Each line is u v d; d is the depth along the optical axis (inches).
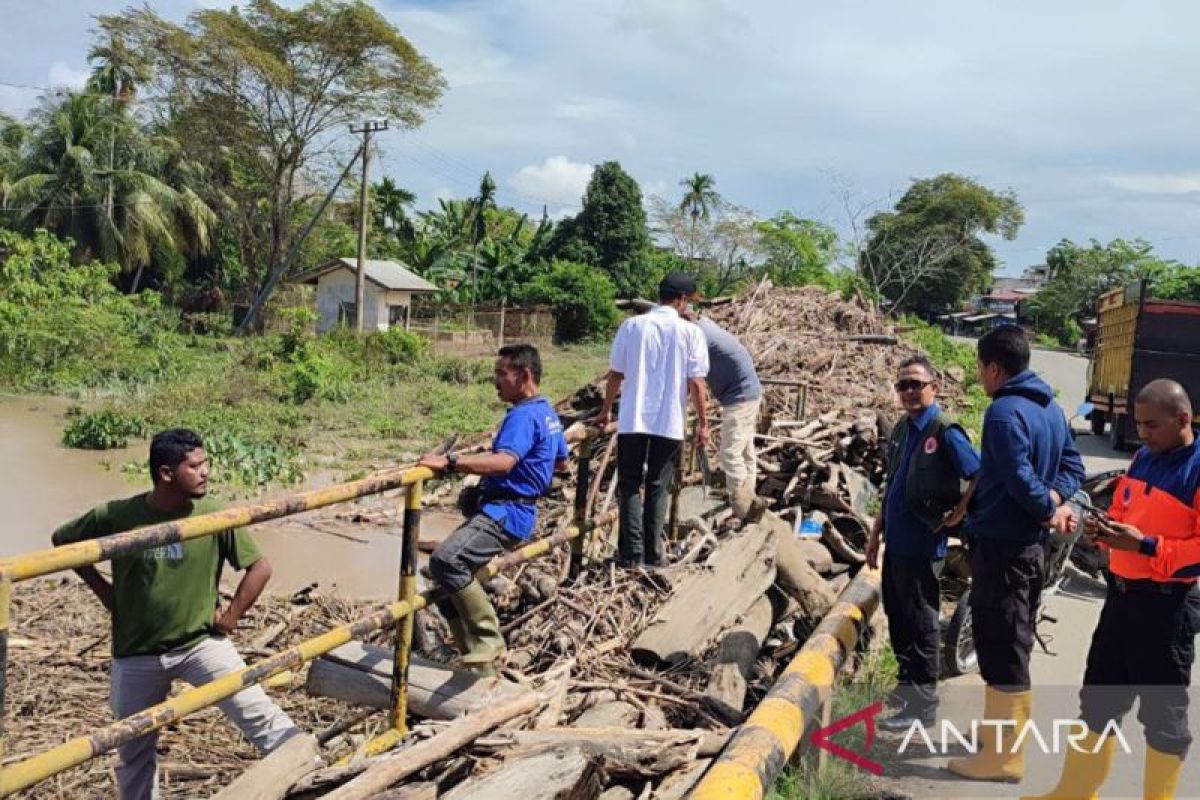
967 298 2733.8
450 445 429.7
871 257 2103.8
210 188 1715.1
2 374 890.7
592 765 128.6
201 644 147.8
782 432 379.6
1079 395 1117.7
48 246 1058.1
